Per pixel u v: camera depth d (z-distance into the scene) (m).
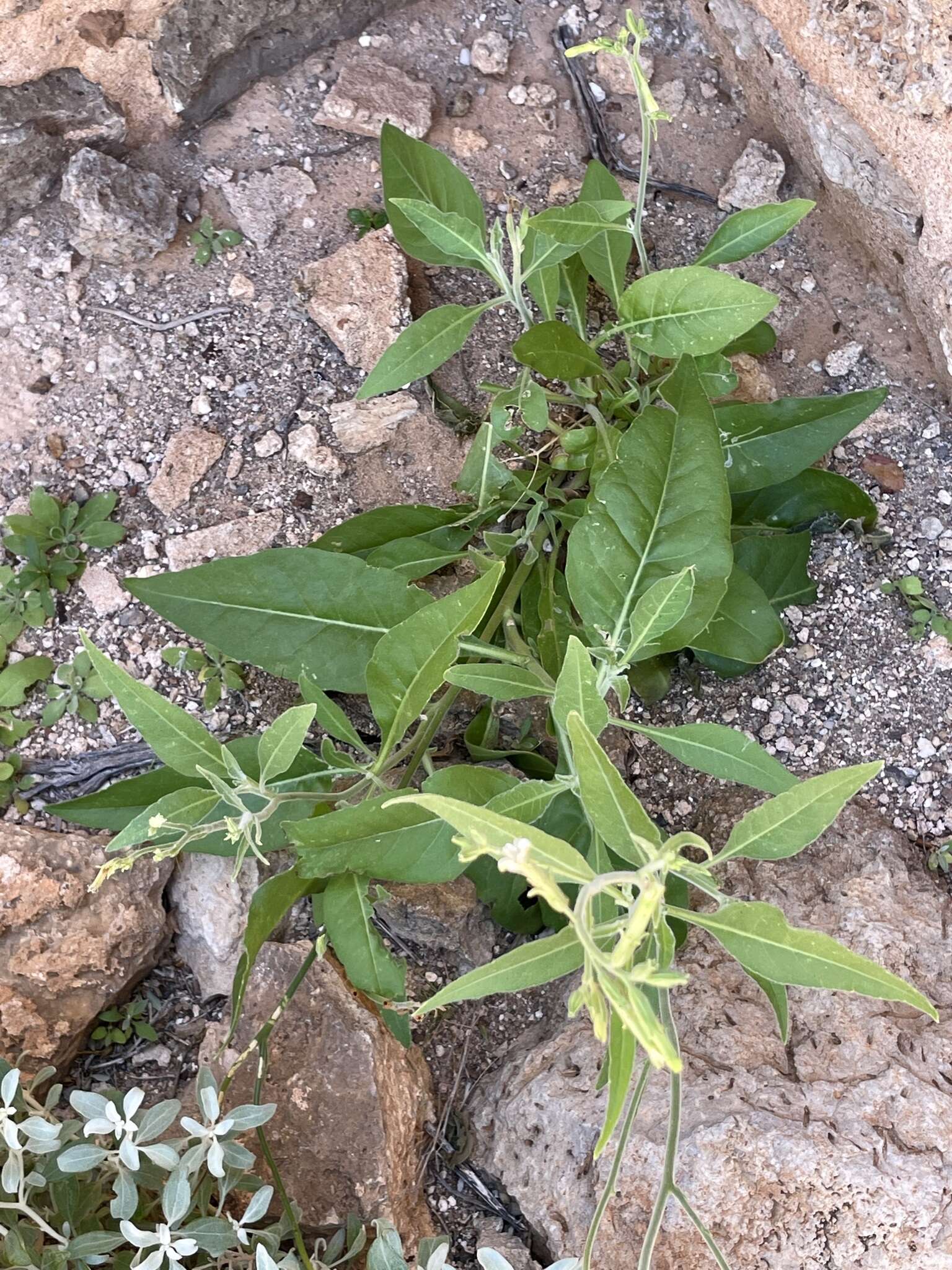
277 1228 0.47
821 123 0.59
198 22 0.60
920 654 0.60
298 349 0.62
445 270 0.65
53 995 0.53
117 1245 0.44
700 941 0.54
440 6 0.68
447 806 0.28
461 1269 0.54
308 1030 0.53
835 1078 0.48
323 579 0.51
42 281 0.62
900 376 0.64
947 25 0.50
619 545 0.46
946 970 0.52
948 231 0.55
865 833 0.57
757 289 0.46
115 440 0.61
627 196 0.67
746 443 0.56
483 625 0.58
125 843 0.39
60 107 0.60
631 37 0.68
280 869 0.56
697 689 0.61
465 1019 0.58
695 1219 0.35
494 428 0.54
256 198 0.64
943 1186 0.45
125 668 0.58
